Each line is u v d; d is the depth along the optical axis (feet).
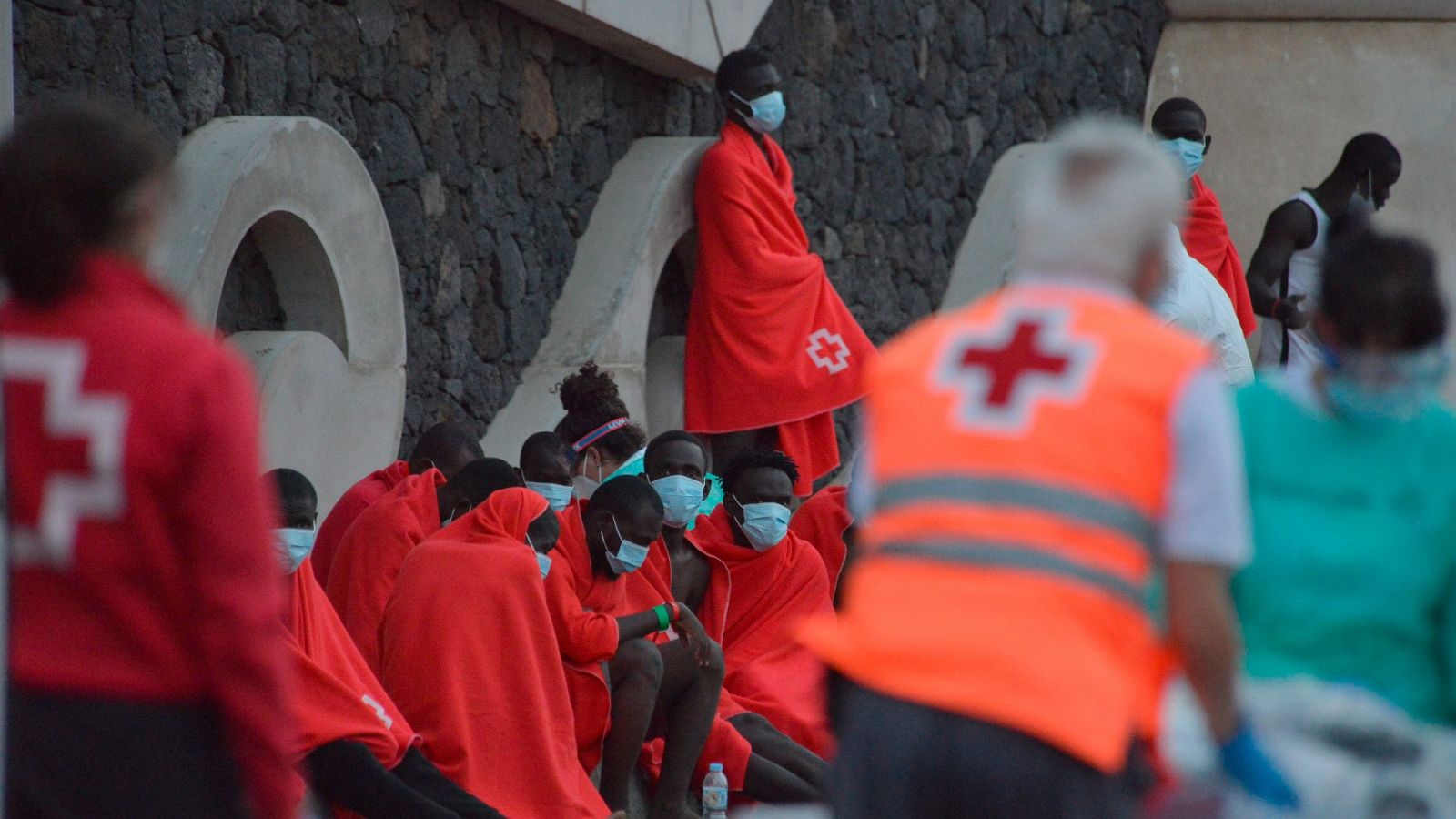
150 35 71.92
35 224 28.60
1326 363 36.99
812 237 118.01
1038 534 26.58
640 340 101.09
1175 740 32.50
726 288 102.22
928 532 27.27
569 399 83.56
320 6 81.87
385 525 68.95
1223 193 148.87
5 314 29.22
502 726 62.08
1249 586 36.91
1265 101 148.66
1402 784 33.35
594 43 101.04
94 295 29.01
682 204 103.55
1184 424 27.04
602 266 100.07
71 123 29.17
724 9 106.32
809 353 102.22
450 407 91.71
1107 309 28.25
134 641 28.84
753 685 75.87
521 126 96.48
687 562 77.20
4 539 28.53
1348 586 36.09
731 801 70.08
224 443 28.55
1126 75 148.97
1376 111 147.23
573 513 69.21
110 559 28.53
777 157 105.09
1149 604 28.96
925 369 28.73
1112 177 28.91
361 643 67.10
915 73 128.77
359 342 81.61
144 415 28.30
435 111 90.02
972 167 135.13
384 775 56.95
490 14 93.66
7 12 59.72
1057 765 25.99
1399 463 36.17
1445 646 36.37
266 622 28.78
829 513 85.81
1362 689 36.35
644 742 69.77
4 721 28.50
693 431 102.68
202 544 28.53
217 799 29.40
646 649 66.64
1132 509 26.78
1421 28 147.43
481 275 93.86
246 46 77.36
